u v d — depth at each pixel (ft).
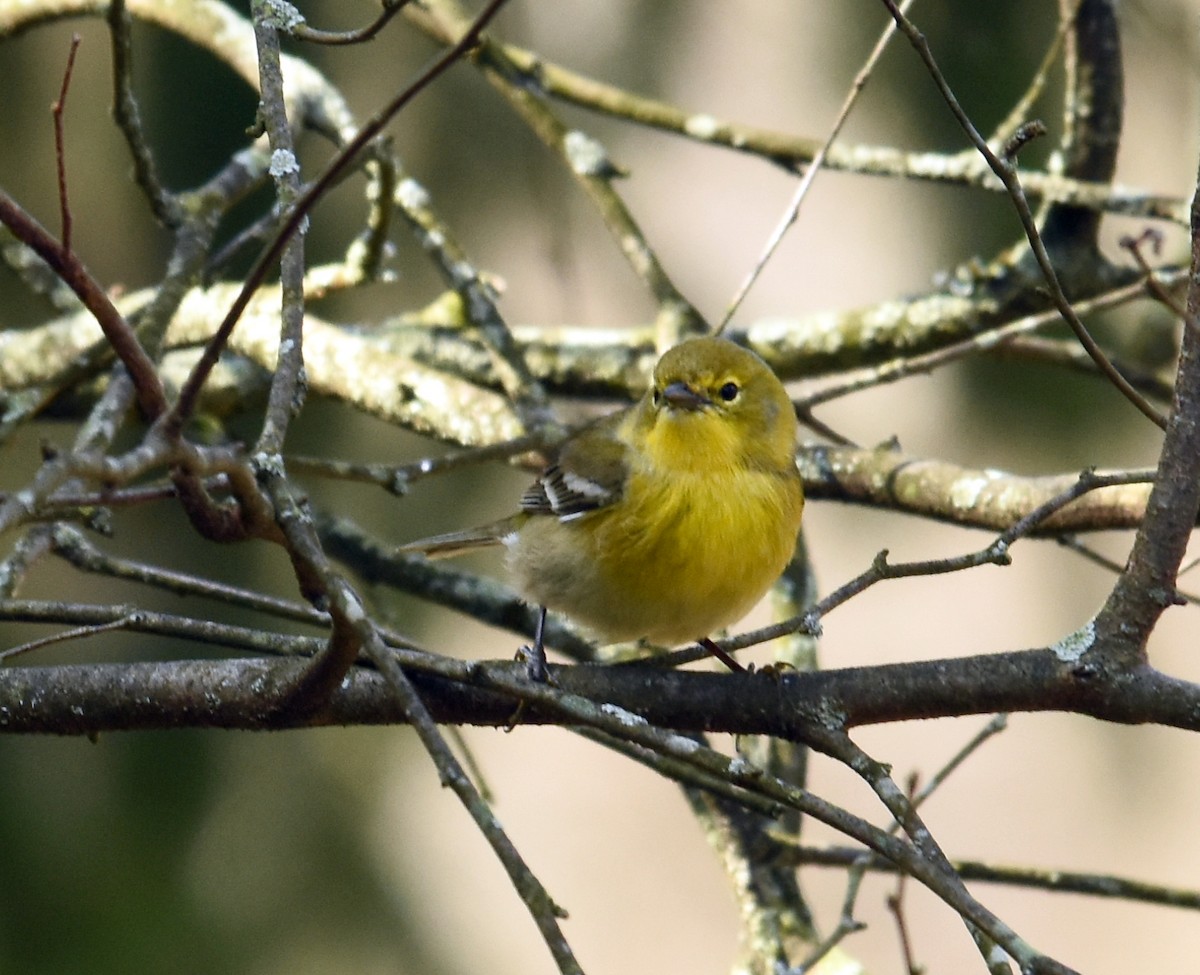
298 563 18.39
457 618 44.06
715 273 51.62
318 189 15.48
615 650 33.30
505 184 40.14
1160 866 52.60
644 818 60.29
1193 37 37.14
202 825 32.73
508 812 59.93
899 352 37.22
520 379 33.22
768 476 26.63
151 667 21.83
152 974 30.25
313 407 38.86
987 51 36.81
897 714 20.92
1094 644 20.10
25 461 38.75
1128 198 33.53
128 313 35.22
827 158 34.91
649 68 42.16
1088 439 38.37
